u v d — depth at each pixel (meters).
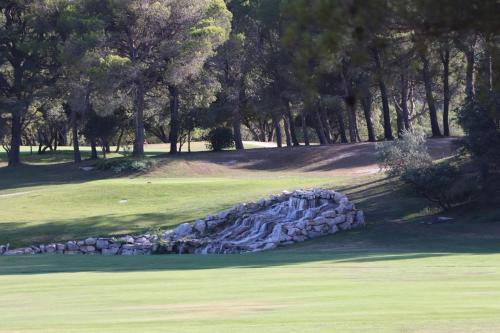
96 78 91.12
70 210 70.06
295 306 15.16
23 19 105.88
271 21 99.50
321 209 52.25
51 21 102.56
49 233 58.88
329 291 17.80
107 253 52.22
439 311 13.84
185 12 95.19
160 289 19.34
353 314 13.72
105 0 96.06
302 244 47.72
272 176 89.62
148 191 76.00
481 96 38.75
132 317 14.13
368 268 24.88
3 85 109.12
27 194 78.94
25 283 22.17
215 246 49.62
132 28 95.56
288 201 55.69
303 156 102.62
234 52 106.75
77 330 12.45
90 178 95.75
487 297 15.95
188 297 17.34
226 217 56.53
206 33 95.12
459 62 103.38
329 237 48.72
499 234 43.59
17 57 107.25
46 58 106.44
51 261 34.31
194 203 68.12
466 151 54.16
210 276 23.17
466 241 41.59
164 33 96.88
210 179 85.44
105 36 94.12
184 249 50.75
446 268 23.89
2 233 59.12
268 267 26.88
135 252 51.34
